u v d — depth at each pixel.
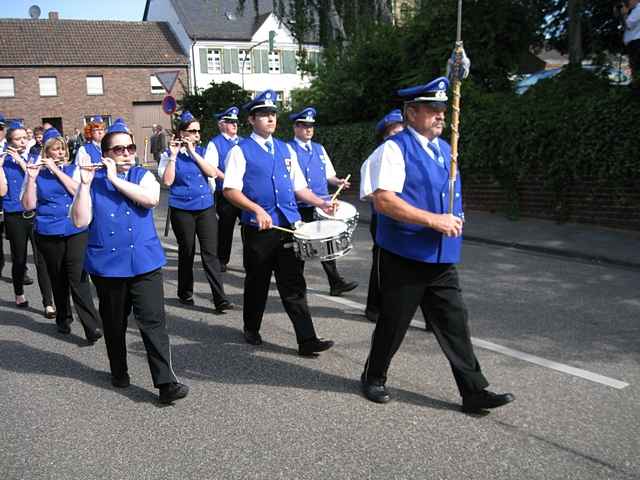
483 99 12.55
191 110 23.59
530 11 13.80
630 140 9.16
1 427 3.91
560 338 5.24
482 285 7.06
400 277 3.84
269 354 5.09
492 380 4.38
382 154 3.68
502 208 11.75
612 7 13.62
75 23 40.19
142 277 4.19
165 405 4.16
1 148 7.58
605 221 9.96
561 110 10.21
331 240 4.66
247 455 3.46
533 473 3.20
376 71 16.59
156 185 4.28
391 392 4.25
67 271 5.57
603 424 3.70
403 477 3.19
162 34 41.41
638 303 6.21
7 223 6.72
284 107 24.03
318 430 3.73
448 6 13.84
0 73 36.81
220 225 8.13
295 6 19.09
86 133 7.25
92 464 3.43
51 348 5.46
